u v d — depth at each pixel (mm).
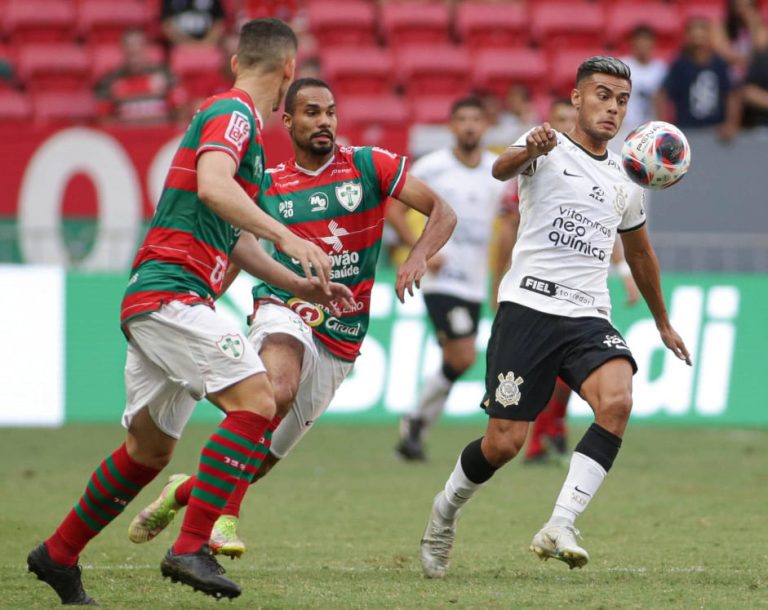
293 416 24000
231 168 16984
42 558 17984
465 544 24859
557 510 19875
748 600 18516
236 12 61094
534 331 20875
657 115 52656
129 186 46281
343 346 23828
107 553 23641
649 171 20891
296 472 35531
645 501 30609
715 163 46969
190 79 58656
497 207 37656
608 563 22406
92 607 17875
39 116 56312
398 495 31547
